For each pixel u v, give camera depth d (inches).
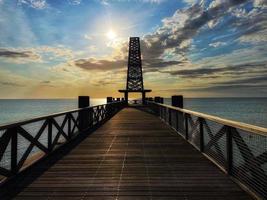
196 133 272.8
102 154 247.6
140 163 215.8
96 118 492.7
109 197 146.8
